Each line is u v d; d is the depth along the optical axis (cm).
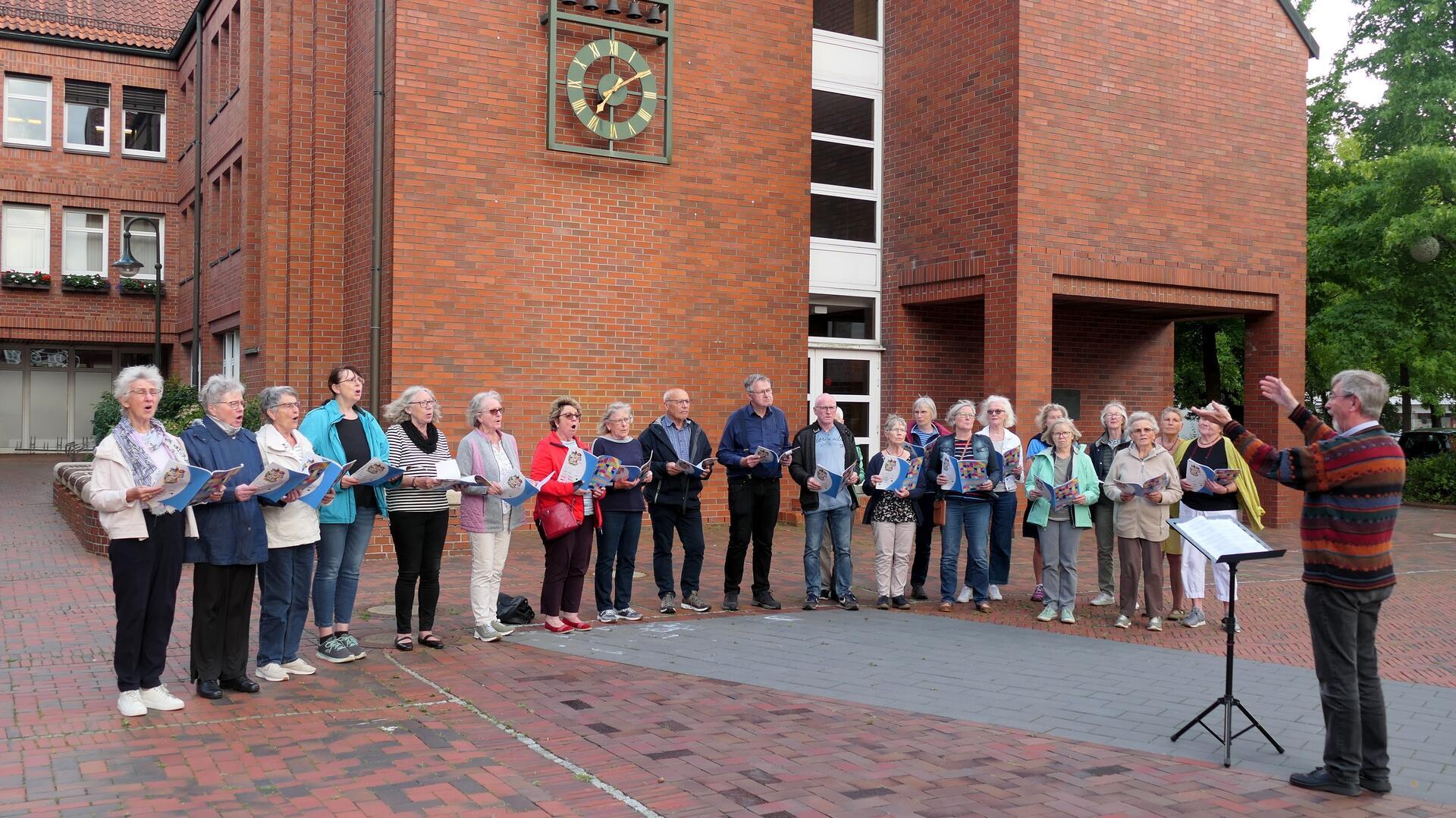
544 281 1384
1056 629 907
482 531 805
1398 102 2206
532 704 650
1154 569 909
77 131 2808
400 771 527
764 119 1529
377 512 762
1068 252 1489
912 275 1638
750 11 1519
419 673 716
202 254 2361
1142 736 612
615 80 1396
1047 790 521
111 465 595
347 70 1526
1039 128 1466
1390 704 689
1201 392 2670
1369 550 527
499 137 1358
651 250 1451
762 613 954
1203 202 1612
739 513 959
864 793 511
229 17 1992
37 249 2797
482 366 1347
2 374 2973
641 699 666
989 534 1036
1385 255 2139
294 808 477
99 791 490
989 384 1495
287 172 1539
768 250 1533
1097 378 1859
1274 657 810
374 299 1345
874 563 1258
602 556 897
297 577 700
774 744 581
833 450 980
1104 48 1522
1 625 835
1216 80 1625
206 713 617
